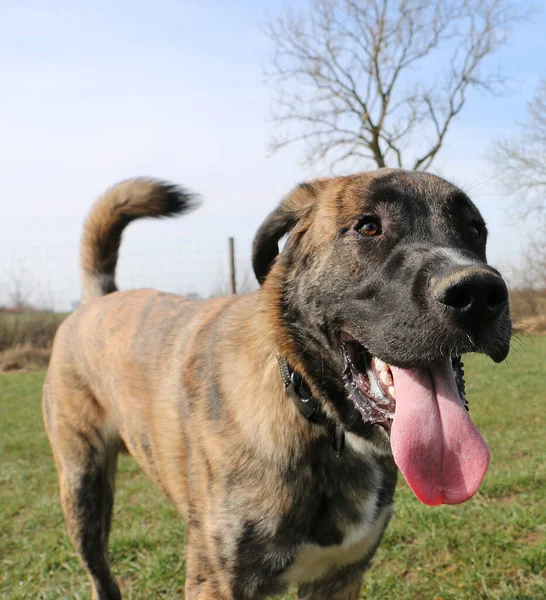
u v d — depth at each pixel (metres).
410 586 0.80
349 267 0.58
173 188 1.02
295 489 0.59
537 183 5.10
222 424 0.60
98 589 0.83
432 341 0.50
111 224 1.02
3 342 3.72
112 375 0.80
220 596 0.59
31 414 2.27
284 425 0.59
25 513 1.19
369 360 0.59
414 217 0.57
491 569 0.83
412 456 0.52
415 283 0.52
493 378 2.46
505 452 1.37
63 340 0.92
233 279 3.33
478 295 0.48
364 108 5.41
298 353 0.60
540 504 1.02
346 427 0.60
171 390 0.69
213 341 0.67
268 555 0.59
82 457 0.85
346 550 0.62
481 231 0.64
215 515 0.59
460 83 5.28
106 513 0.86
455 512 1.01
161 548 0.94
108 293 1.03
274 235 0.67
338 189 0.62
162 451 0.70
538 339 3.46
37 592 0.85
